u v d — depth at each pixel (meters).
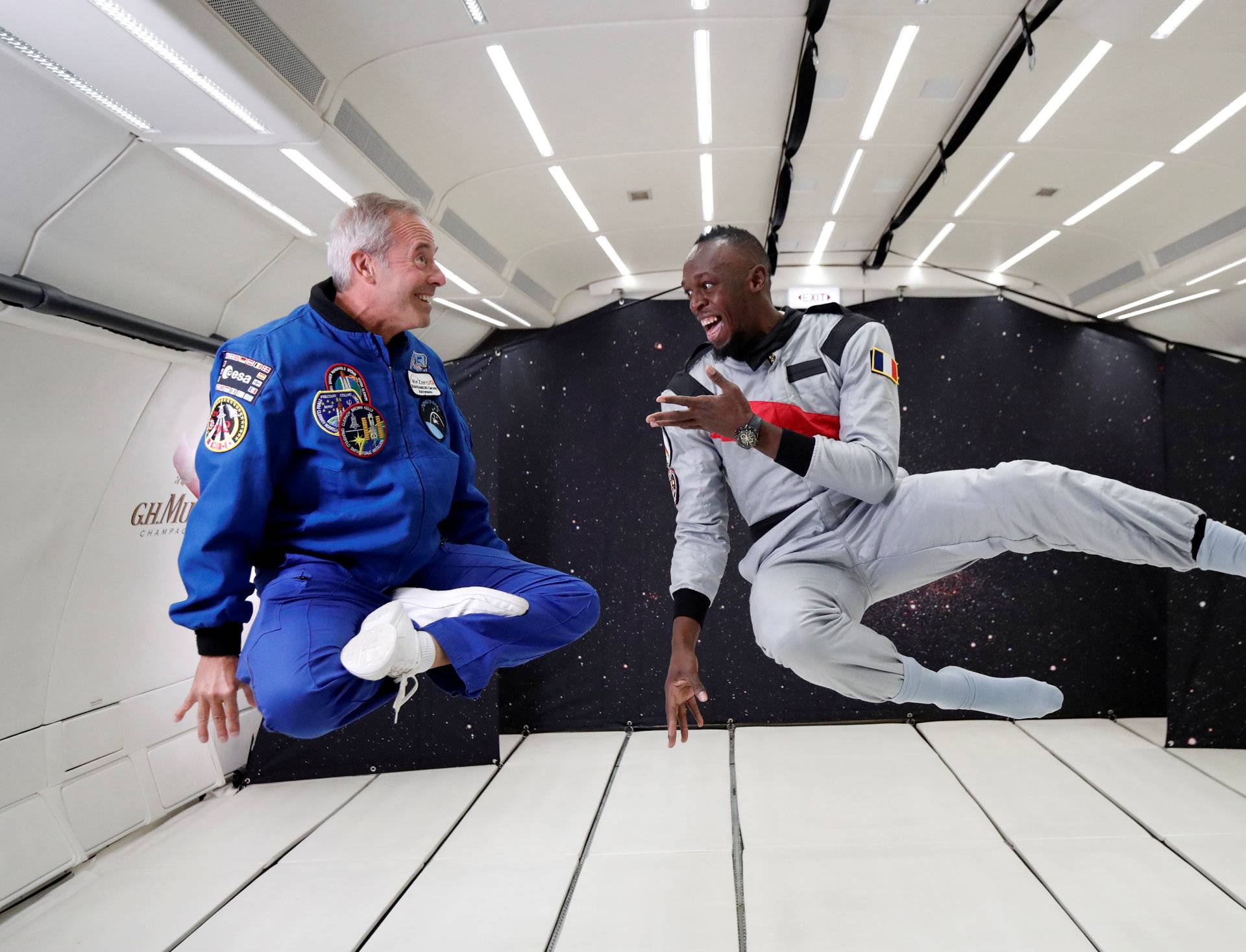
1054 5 2.95
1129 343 6.66
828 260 6.51
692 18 3.07
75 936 3.59
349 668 1.59
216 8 2.43
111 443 4.32
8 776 4.14
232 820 5.03
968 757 5.70
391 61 3.12
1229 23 3.02
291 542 1.90
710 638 6.78
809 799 4.91
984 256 6.12
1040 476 1.90
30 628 4.22
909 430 6.76
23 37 2.40
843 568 2.04
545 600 1.96
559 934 3.39
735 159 4.42
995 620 6.64
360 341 1.96
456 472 2.11
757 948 3.20
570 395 6.98
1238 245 4.74
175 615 1.78
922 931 3.28
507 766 5.94
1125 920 3.33
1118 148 4.15
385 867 4.17
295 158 3.28
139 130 3.03
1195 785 5.02
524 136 3.93
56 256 3.41
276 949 3.37
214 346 4.46
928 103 3.79
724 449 2.23
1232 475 6.04
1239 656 5.79
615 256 6.14
